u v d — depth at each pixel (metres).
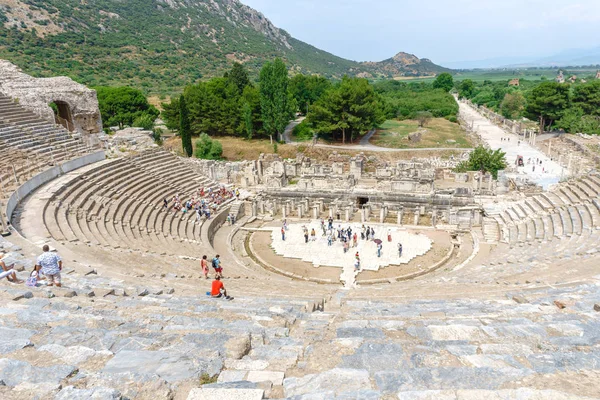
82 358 7.48
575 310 10.66
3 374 6.53
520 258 26.89
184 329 9.39
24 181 31.81
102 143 51.16
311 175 51.12
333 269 34.53
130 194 39.12
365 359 7.23
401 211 44.97
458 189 46.53
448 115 115.69
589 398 5.09
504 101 125.00
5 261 17.62
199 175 53.09
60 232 25.47
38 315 9.86
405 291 19.47
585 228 28.62
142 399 5.96
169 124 86.19
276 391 6.26
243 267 32.34
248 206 50.22
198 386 6.47
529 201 41.22
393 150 76.94
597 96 93.25
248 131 81.06
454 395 5.42
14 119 44.34
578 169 58.31
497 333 8.59
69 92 55.91
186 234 37.75
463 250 37.81
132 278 18.06
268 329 9.69
